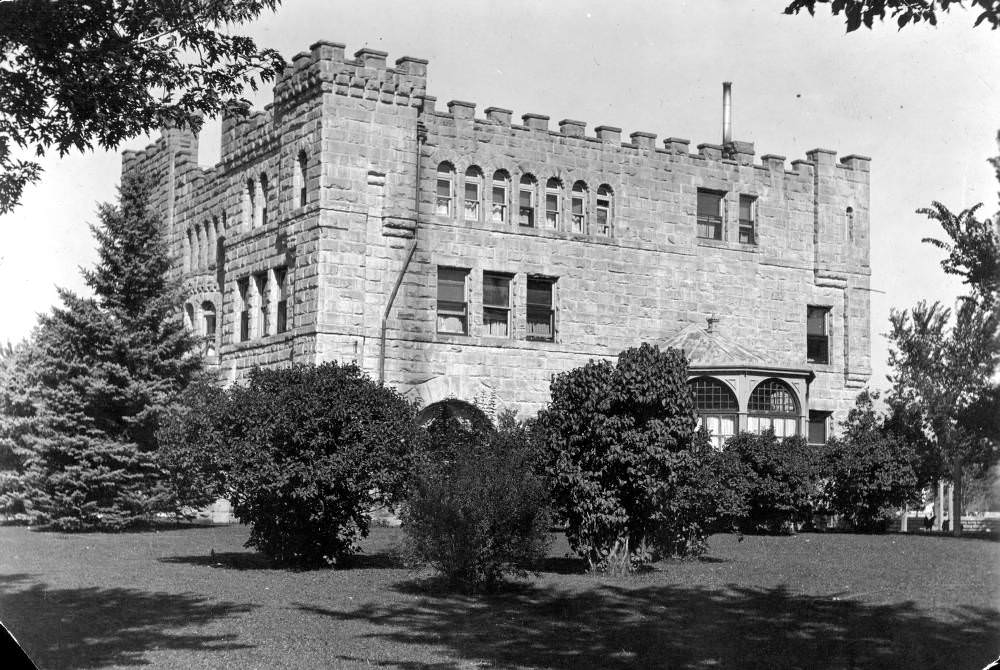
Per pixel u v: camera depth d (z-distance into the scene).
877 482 38.38
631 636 15.22
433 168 40.12
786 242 47.78
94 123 15.40
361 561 24.78
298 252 38.56
